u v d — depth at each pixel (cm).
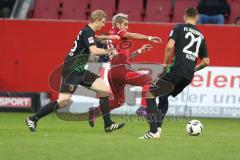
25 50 4953
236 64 4812
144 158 2675
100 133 3594
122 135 3484
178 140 3281
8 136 3378
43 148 2923
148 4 5972
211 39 4819
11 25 4947
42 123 4181
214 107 4800
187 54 3319
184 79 3331
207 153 2845
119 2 5966
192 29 3347
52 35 4925
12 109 4950
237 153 2866
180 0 6022
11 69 4975
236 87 4794
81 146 2994
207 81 4797
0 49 4962
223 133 3781
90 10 5916
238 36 4803
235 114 4794
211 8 5556
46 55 4938
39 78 4953
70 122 4259
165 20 5888
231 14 5866
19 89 4988
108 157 2691
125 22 3681
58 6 5972
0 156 2700
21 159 2633
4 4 5997
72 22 4909
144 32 4828
